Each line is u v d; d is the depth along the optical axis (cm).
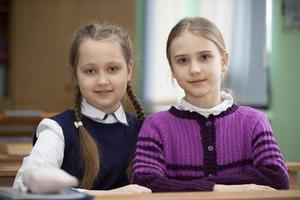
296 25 491
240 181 137
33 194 97
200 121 153
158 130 153
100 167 157
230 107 156
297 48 493
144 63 478
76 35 162
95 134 161
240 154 151
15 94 445
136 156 149
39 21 445
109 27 161
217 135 151
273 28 492
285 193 108
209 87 149
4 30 460
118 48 155
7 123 427
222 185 131
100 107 161
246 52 487
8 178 183
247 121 153
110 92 157
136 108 174
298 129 491
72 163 155
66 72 446
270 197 103
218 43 150
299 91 492
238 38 484
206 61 148
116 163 160
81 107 163
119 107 166
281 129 495
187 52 147
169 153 151
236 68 484
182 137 152
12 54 443
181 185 131
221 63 153
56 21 445
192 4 482
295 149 493
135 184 138
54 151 148
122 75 157
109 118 164
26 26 444
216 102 154
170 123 153
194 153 151
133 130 167
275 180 138
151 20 480
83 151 155
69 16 446
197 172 149
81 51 155
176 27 152
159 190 133
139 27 480
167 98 476
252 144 150
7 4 450
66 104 448
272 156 144
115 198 102
